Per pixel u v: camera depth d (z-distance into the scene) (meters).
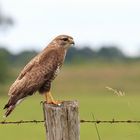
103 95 68.25
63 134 12.33
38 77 15.55
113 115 35.75
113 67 91.00
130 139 25.30
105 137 28.44
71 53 118.06
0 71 86.25
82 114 36.28
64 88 76.81
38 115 37.47
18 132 31.91
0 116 18.95
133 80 81.12
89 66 94.06
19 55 110.50
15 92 14.70
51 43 16.69
